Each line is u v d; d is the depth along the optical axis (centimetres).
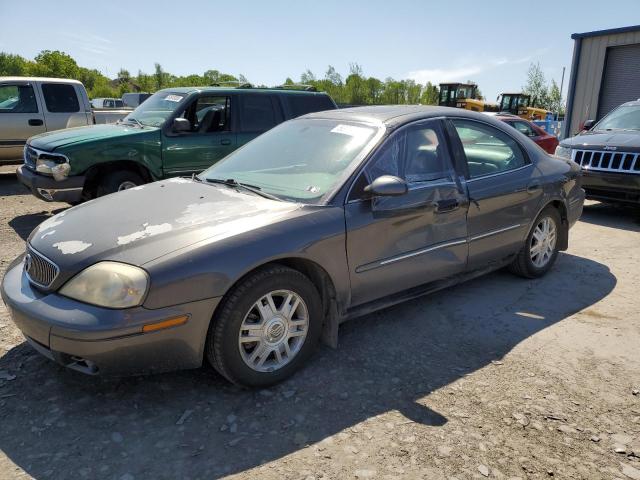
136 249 265
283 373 299
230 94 743
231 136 738
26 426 259
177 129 686
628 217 759
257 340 287
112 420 265
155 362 261
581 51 1633
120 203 327
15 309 269
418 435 257
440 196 367
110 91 8056
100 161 643
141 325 248
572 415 275
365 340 356
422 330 373
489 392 295
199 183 366
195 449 245
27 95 988
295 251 291
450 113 405
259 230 285
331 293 320
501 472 233
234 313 273
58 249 274
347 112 402
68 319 248
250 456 241
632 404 286
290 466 234
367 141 349
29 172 655
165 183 375
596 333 372
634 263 534
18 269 302
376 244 332
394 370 317
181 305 257
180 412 273
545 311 409
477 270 418
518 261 463
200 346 269
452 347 348
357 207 323
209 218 295
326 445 249
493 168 422
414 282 364
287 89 840
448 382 305
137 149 665
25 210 741
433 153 378
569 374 316
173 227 284
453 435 257
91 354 246
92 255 263
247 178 365
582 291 452
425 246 363
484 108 2847
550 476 231
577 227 693
